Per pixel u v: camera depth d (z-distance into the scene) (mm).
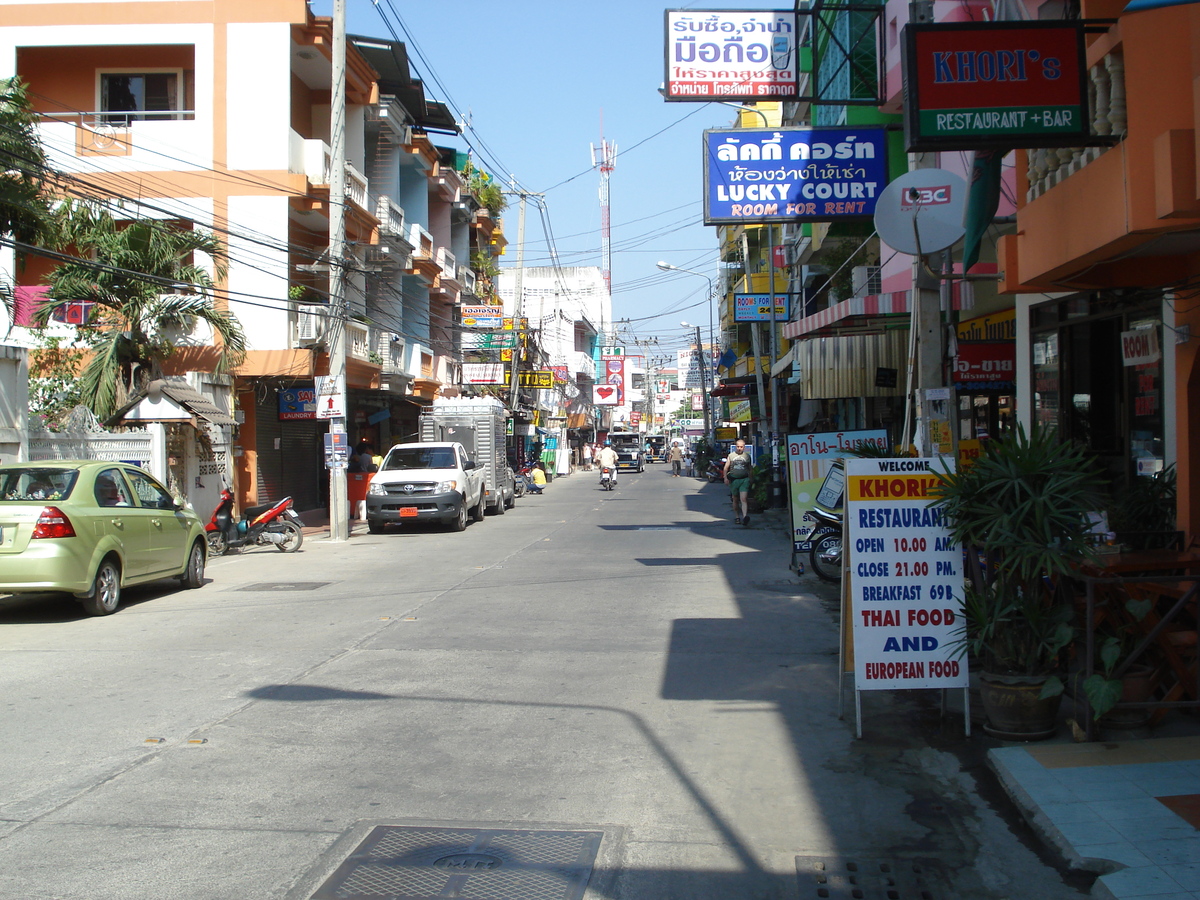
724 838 4676
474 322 35469
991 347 13898
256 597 12039
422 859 4379
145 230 16781
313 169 21234
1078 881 4230
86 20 20531
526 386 43094
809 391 17750
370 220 24109
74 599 11719
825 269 29188
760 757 5859
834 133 10891
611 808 5035
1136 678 6043
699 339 55281
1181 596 6172
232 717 6629
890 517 6254
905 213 8742
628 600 11469
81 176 20203
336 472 19328
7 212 13602
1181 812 4742
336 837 4621
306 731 6309
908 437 9484
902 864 4414
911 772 5602
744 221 10875
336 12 18688
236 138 20484
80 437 14734
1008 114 6875
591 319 77750
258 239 20469
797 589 12195
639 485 43062
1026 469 6000
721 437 49594
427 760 5758
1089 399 10016
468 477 22625
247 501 21000
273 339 20500
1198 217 6023
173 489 16375
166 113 20906
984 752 5930
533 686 7484
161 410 15945
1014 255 8758
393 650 8766
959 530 6090
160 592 12562
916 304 9344
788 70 10539
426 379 30344
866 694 7254
